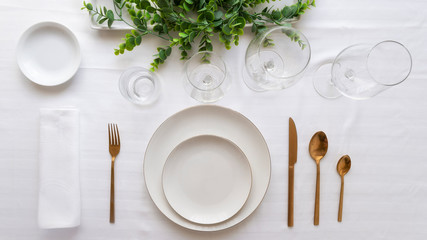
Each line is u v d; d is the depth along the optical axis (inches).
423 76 31.5
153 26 30.8
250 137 30.3
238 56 31.2
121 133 31.1
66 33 30.8
